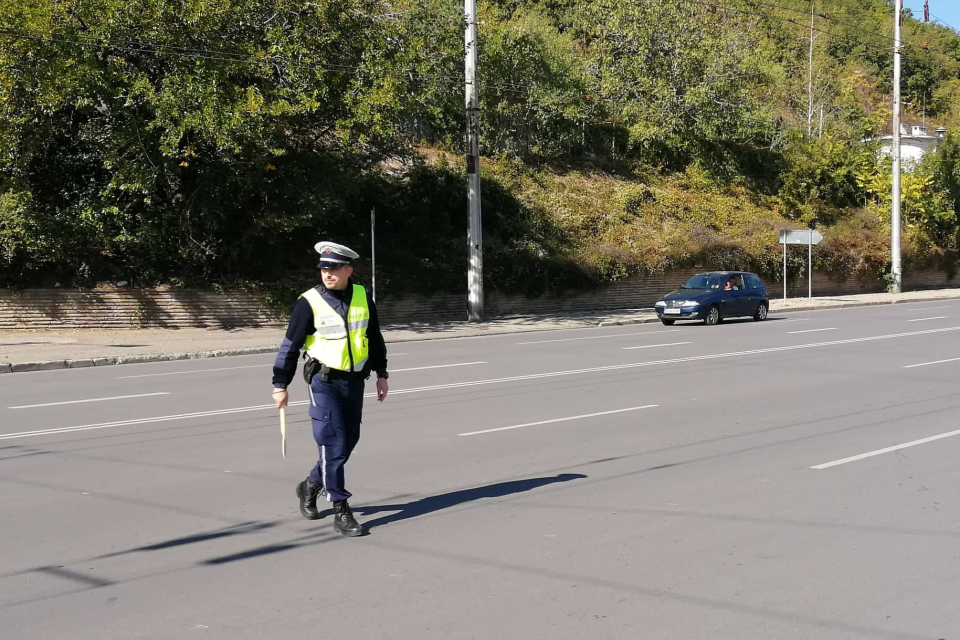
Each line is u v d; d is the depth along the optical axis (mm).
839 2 89062
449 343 22781
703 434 10203
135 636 4707
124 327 24531
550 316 31078
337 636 4664
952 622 4785
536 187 38906
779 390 13562
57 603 5203
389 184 32156
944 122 82125
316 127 25938
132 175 22984
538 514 6977
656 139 45594
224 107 22078
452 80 36781
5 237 23078
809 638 4590
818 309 35875
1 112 21719
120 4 21578
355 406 6609
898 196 43500
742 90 48688
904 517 6820
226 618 4934
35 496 7676
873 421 10922
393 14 26047
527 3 52438
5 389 15023
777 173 49750
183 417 11695
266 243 26875
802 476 8156
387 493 7699
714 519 6777
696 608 4996
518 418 11336
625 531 6488
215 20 22453
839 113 62969
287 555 6055
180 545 6305
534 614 4926
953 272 51156
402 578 5555
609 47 47125
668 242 37250
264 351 21578
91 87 22375
